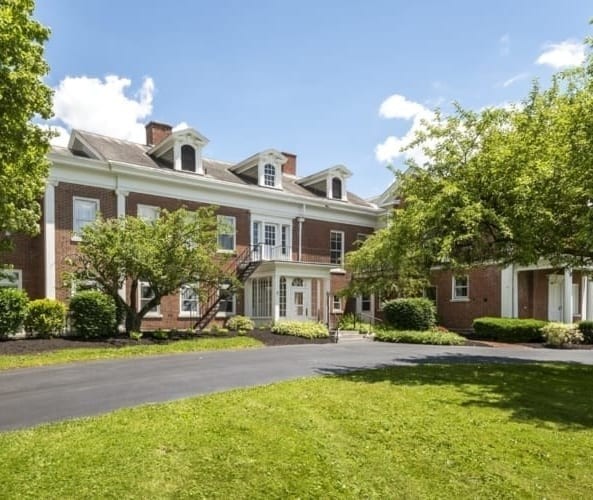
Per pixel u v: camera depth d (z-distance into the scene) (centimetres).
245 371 1110
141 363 1238
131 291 1830
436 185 1153
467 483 480
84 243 1708
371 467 508
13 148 1129
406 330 2202
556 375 1098
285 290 2355
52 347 1459
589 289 2530
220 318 2294
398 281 2236
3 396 834
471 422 675
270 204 2506
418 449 562
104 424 623
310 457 523
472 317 2500
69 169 1894
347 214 2842
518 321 2109
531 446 581
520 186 968
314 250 2683
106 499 416
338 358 1377
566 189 948
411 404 773
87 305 1667
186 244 1767
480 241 1178
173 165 2202
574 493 466
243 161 2562
